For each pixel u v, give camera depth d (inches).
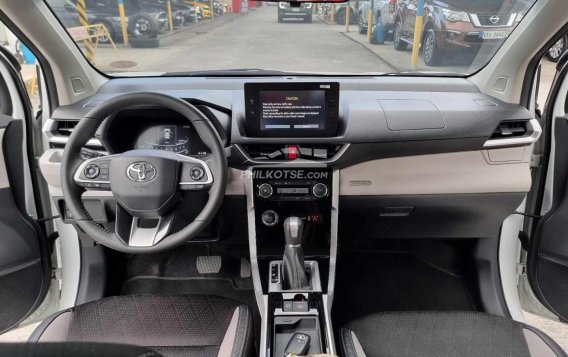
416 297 79.5
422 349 52.2
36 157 69.5
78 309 57.7
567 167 62.8
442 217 68.5
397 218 69.0
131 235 51.6
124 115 59.0
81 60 66.3
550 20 58.1
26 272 65.4
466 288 79.9
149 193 50.1
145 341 53.6
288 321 56.7
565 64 61.7
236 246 84.4
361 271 85.8
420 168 63.2
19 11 54.5
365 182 63.9
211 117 57.9
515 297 71.4
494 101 66.3
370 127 60.6
